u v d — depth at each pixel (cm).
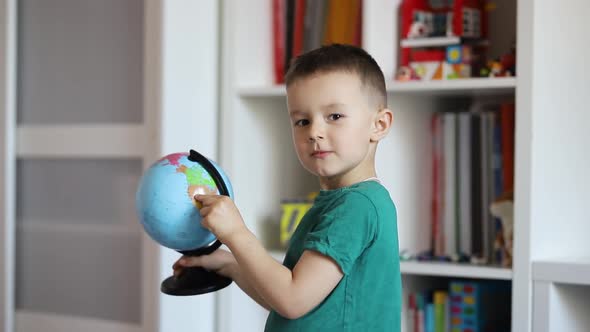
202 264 123
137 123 179
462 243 175
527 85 152
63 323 191
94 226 188
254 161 191
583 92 172
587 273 147
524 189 152
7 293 196
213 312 186
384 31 175
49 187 194
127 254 182
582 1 170
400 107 177
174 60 174
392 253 112
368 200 111
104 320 186
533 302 152
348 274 109
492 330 183
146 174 117
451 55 171
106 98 184
